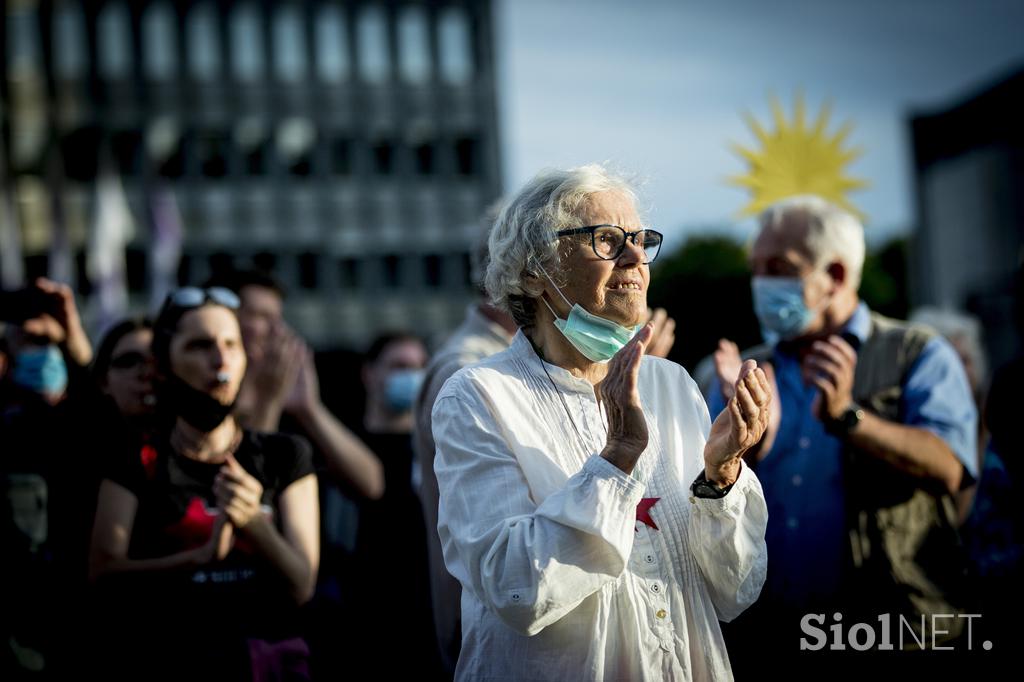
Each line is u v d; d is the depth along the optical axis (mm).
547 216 2533
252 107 38875
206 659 3176
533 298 2633
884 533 3518
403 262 39781
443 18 40688
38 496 3814
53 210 32812
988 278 25375
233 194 38531
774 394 3561
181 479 3342
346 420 8148
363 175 39719
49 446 3857
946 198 27312
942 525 3580
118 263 21250
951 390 3693
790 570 3570
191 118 38344
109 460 3344
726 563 2488
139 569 3211
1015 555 3537
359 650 4742
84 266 35750
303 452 3520
